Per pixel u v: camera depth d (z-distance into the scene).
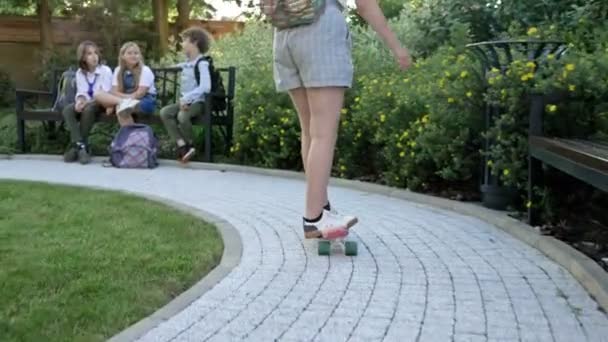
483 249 3.41
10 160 7.50
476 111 4.55
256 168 6.57
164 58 11.03
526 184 4.10
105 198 4.71
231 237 3.59
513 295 2.68
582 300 2.61
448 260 3.20
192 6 13.94
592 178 2.72
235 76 7.55
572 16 5.67
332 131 3.35
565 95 3.86
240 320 2.41
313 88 3.28
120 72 7.47
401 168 5.18
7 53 12.62
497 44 4.17
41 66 11.94
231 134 7.43
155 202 4.60
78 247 3.32
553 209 3.82
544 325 2.35
